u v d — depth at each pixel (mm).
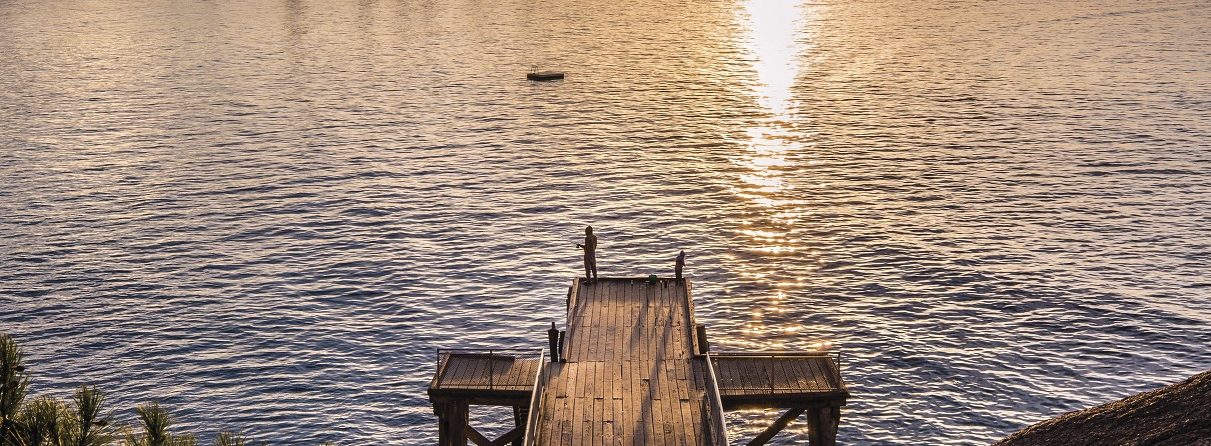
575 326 32719
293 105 115188
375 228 67562
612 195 76062
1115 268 58281
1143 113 103625
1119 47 154750
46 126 102750
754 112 112375
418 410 43312
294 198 75062
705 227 68188
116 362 47281
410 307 53750
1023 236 64750
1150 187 75562
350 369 46750
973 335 49406
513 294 55688
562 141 95812
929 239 64625
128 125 103188
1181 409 13484
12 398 12359
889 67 144875
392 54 162375
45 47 167250
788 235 66188
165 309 53469
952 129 99562
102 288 56469
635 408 26828
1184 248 61594
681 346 31141
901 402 43281
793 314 52531
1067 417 14805
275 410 43156
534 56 160375
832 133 99500
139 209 72312
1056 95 116125
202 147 92812
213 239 65375
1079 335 49062
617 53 164750
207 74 139375
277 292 55875
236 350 48625
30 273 58750
